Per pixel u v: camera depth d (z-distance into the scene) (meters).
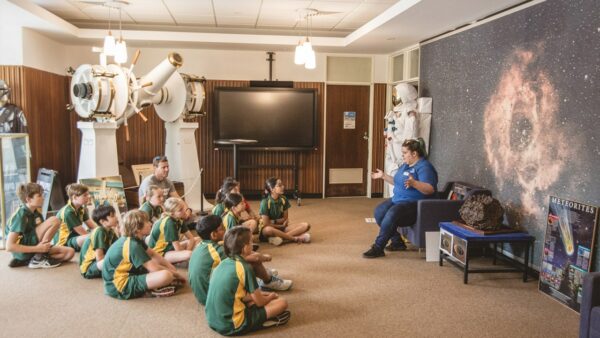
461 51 5.46
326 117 8.22
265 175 8.19
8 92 5.92
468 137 5.29
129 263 3.44
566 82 3.78
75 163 7.75
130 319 3.10
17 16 5.51
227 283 2.80
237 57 7.96
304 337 2.87
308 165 8.29
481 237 3.87
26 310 3.24
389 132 6.52
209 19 6.72
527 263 3.95
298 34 7.72
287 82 7.86
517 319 3.21
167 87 6.39
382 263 4.44
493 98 4.80
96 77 5.28
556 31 3.89
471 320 3.17
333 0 5.62
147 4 5.89
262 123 7.84
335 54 8.06
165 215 4.07
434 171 4.88
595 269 3.32
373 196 8.41
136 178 7.14
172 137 6.67
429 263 4.46
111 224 3.86
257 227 5.05
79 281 3.82
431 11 4.82
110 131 5.67
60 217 4.39
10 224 4.10
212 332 2.92
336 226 6.04
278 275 4.04
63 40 7.08
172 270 3.67
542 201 4.05
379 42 6.84
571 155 3.72
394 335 2.92
